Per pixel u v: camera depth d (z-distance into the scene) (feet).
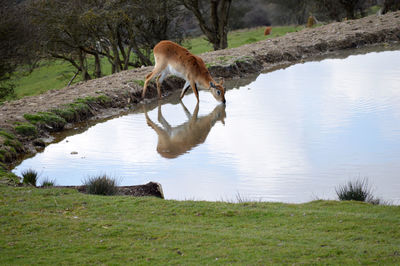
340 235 29.60
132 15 140.67
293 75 99.14
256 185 45.44
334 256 26.63
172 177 48.88
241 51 119.14
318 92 82.74
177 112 78.48
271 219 33.14
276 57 114.52
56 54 140.05
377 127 61.41
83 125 73.41
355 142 56.34
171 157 55.77
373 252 26.89
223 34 160.35
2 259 27.17
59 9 127.85
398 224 30.96
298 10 258.98
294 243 28.58
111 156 57.16
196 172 50.11
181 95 86.17
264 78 99.40
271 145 57.57
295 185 45.01
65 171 52.11
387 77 89.30
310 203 37.11
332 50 122.52
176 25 167.12
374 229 30.32
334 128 62.18
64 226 32.09
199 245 28.71
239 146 58.13
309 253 27.07
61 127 70.90
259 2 325.83
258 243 28.71
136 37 157.58
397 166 48.44
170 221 33.32
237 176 48.24
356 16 193.26
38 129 66.33
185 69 81.25
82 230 31.40
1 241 29.73
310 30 143.74
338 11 183.32
